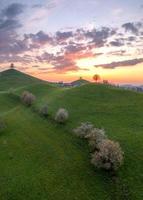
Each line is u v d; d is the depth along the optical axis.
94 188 44.41
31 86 152.00
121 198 41.72
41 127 74.56
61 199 41.69
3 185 44.75
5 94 134.75
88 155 54.81
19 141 62.97
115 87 121.12
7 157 54.78
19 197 41.78
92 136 59.69
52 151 57.66
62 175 48.06
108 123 73.44
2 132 68.69
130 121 73.62
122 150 55.34
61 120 76.06
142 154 52.72
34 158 54.34
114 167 47.53
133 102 92.31
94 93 107.12
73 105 94.12
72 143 61.56
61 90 130.12
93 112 84.44
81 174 48.28
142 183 44.47
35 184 45.03
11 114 90.81
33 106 101.56
